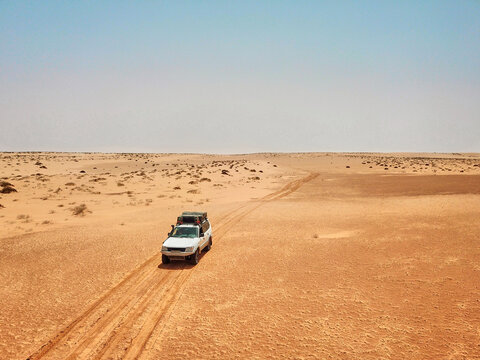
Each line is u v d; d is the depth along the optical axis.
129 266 15.56
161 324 10.15
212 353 8.64
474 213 27.02
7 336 9.52
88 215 30.05
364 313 10.72
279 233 22.31
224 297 12.09
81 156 155.00
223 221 26.88
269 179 69.94
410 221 24.95
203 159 158.38
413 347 8.78
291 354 8.58
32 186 49.72
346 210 31.34
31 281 13.73
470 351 8.51
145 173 80.00
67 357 8.51
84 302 11.70
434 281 13.08
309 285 13.12
